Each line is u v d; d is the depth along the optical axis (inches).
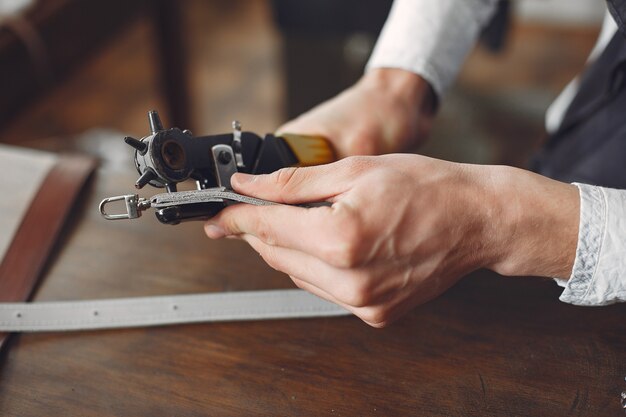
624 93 28.4
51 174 29.3
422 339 22.8
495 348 22.3
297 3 57.0
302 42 62.5
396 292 19.9
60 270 26.1
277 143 23.1
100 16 61.5
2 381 21.8
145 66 86.5
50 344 23.2
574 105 31.6
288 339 23.0
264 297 24.3
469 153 63.6
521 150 65.3
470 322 23.3
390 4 54.3
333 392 21.0
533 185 20.1
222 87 85.8
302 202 20.0
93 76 84.4
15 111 53.8
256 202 19.2
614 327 23.0
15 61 51.5
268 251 20.5
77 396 21.2
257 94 84.4
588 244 19.8
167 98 70.6
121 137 61.4
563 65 86.5
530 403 20.4
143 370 22.0
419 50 29.1
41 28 53.2
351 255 18.3
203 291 25.0
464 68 84.5
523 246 20.0
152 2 63.6
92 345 23.1
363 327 23.3
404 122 28.1
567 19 92.7
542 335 22.8
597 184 28.5
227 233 21.1
